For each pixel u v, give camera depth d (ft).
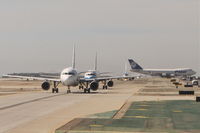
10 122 130.00
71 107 183.83
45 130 112.16
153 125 122.83
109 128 116.06
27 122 130.00
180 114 154.61
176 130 112.57
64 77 311.68
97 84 321.93
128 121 132.36
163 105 196.13
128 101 222.28
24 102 213.25
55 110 169.78
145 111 166.20
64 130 111.86
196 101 220.43
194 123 127.75
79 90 371.56
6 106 188.85
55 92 330.75
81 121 132.05
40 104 200.64
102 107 183.52
